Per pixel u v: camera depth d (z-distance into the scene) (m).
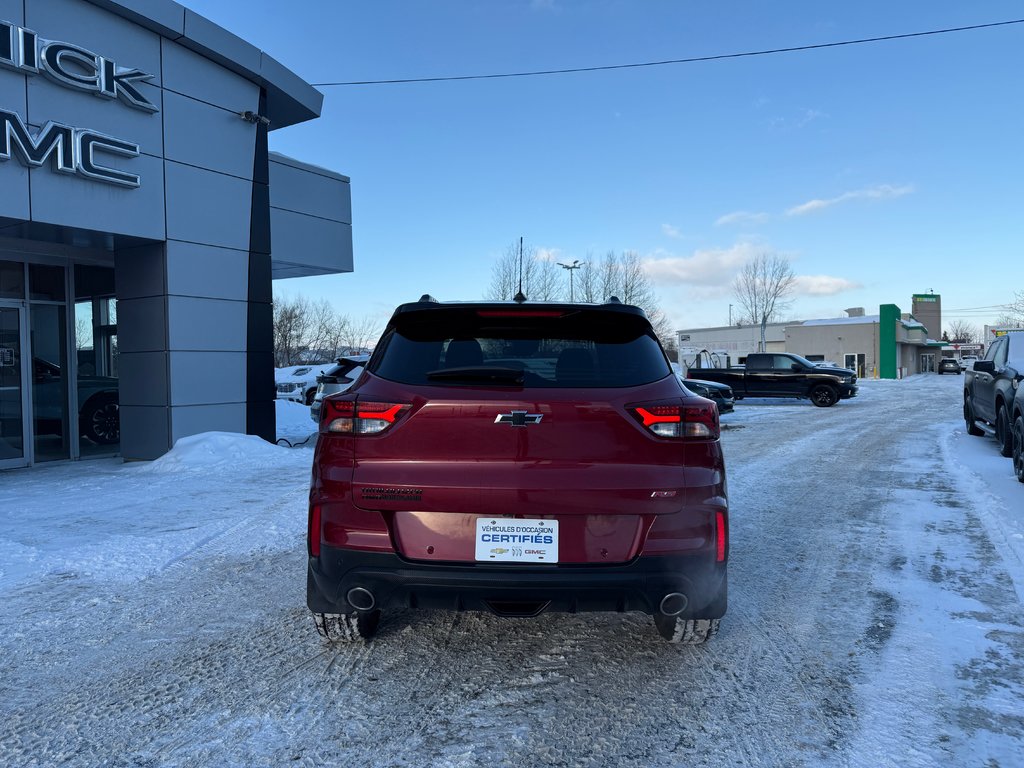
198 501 7.14
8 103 8.06
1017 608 4.02
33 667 3.31
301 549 5.38
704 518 2.86
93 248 10.54
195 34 9.80
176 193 9.82
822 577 4.64
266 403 11.15
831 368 23.16
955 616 3.90
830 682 3.11
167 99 9.70
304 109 11.95
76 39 8.71
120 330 10.20
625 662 3.32
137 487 7.98
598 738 2.66
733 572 4.76
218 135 10.40
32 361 10.38
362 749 2.59
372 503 2.83
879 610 4.01
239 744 2.63
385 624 3.80
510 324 3.25
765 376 23.61
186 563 5.02
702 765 2.48
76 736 2.69
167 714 2.85
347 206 14.16
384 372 3.05
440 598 2.83
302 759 2.53
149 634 3.71
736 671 3.22
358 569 2.84
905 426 15.50
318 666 3.29
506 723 2.77
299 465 9.41
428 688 3.06
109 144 8.91
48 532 5.87
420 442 2.83
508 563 2.79
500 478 2.78
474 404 2.82
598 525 2.80
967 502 7.05
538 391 2.86
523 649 3.47
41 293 10.51
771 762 2.49
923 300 92.31
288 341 45.78
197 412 10.14
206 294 10.24
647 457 2.84
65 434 10.80
